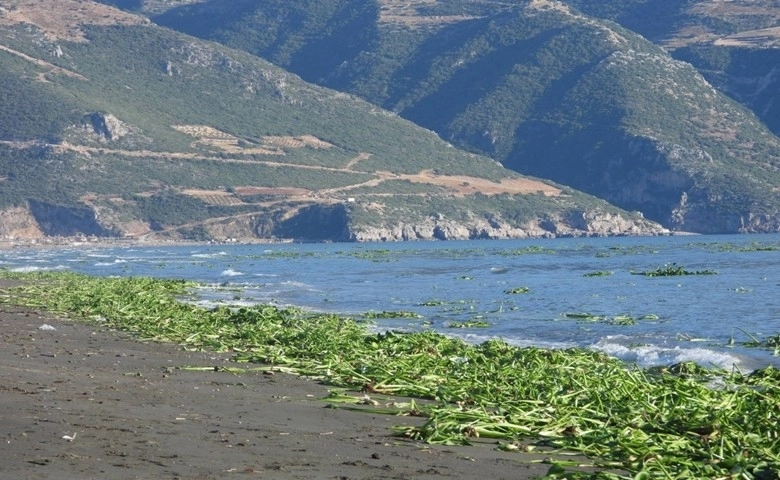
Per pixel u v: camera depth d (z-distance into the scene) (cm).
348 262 9675
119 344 2369
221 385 1716
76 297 3834
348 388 1752
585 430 1336
